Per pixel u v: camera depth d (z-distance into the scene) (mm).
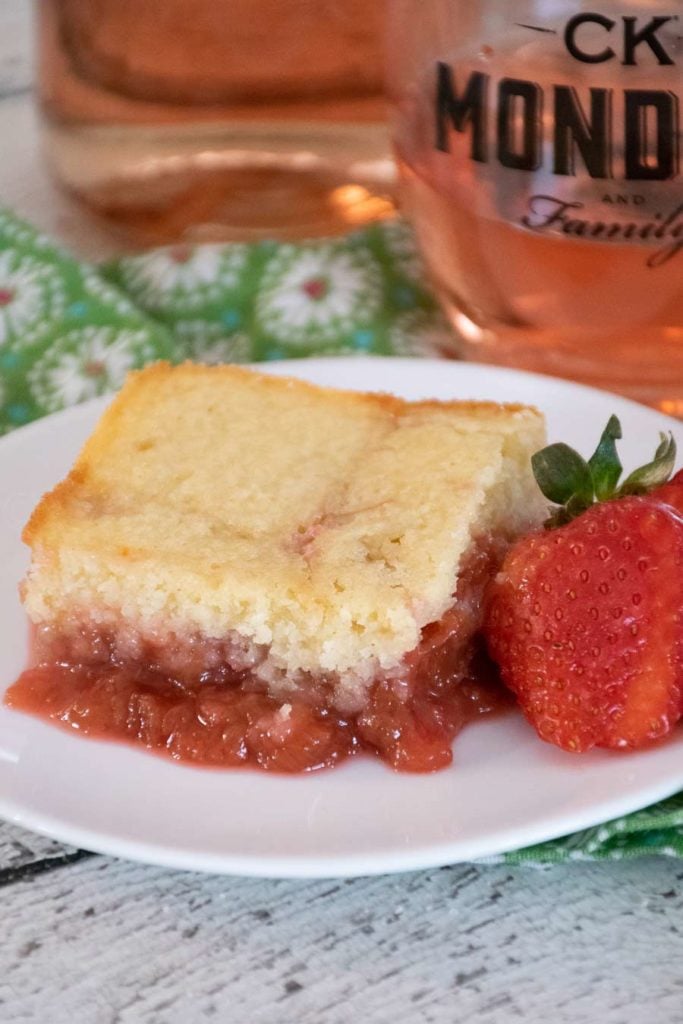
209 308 523
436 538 384
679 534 363
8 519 427
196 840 354
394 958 355
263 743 373
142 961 356
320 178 557
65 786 367
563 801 355
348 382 461
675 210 438
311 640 381
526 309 470
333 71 539
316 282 519
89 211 570
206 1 526
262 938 359
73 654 396
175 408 428
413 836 353
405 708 376
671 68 427
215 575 382
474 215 458
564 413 446
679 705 361
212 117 546
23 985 353
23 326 504
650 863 370
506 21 437
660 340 468
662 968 352
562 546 368
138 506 401
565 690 364
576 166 438
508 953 355
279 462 412
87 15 536
